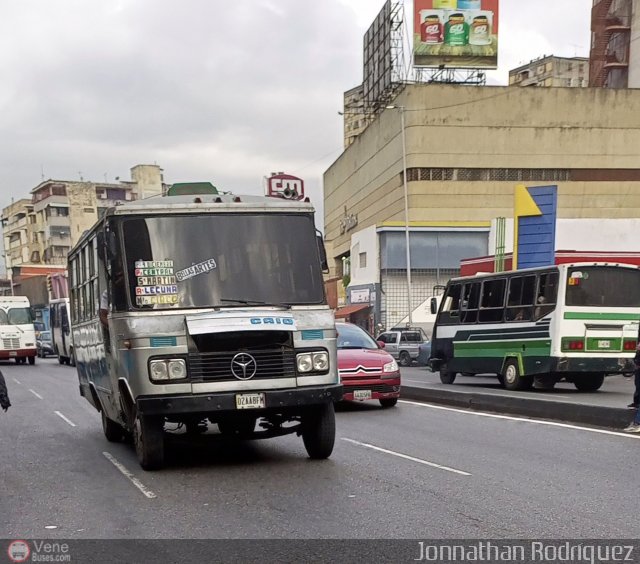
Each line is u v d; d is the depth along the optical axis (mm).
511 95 55500
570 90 56031
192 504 7113
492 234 48594
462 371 20984
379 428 12227
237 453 10086
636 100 56781
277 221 9031
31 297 48438
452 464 8891
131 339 8258
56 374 29734
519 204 29562
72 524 6543
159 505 7129
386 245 51312
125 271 8500
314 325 8680
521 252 29609
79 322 12523
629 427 11180
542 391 18828
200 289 8578
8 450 11070
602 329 17422
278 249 8922
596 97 56312
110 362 9523
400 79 58781
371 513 6574
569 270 17312
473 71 58438
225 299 8586
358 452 9859
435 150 54625
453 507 6734
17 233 117500
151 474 8727
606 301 17469
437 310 24547
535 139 55719
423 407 15539
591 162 56094
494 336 19578
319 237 9156
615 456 9234
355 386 14781
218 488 7801
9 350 37062
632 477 7977
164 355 8211
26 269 68562
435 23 57438
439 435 11336
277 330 8367
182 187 9719
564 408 12789
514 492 7316
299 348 8547
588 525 6062
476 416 13758
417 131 54531
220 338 8281
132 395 8328
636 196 56688
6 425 14133
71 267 13344
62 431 13203
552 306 17516
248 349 8367
